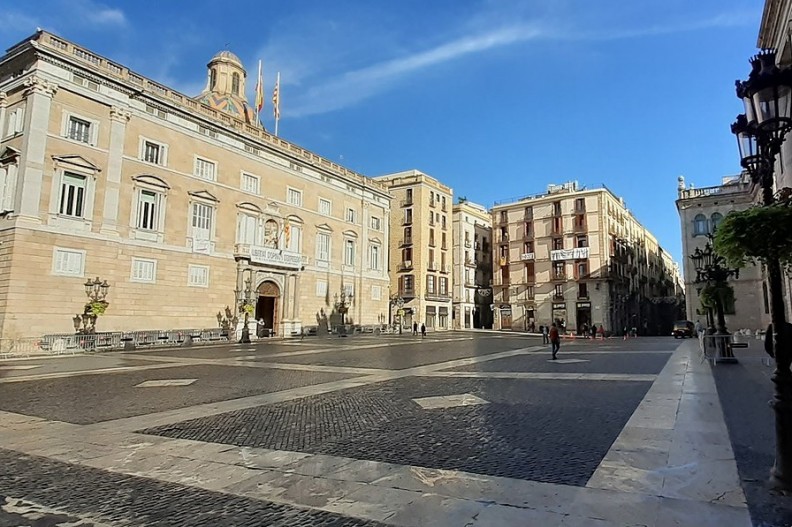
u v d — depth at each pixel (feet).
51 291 90.89
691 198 164.86
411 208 225.15
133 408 33.04
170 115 116.16
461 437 23.77
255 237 137.08
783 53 56.70
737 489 15.80
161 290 110.93
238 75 180.04
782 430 15.64
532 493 15.94
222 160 128.88
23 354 82.79
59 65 94.32
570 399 33.68
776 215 15.97
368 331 179.22
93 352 89.10
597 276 206.90
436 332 203.21
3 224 89.51
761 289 139.95
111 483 17.95
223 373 53.16
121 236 103.60
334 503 15.61
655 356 70.03
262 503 15.76
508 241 235.81
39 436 25.26
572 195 216.74
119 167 103.76
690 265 163.73
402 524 13.85
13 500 16.31
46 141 91.81
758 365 53.26
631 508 14.48
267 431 25.89
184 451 22.15
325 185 165.17
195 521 14.42
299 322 149.07
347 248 175.42
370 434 24.88
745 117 18.89
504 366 58.75
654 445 21.29
